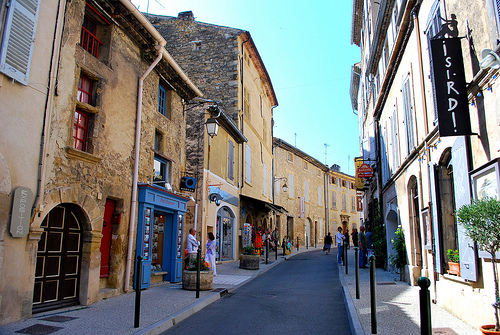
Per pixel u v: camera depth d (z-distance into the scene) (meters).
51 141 6.82
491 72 4.86
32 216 6.26
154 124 10.74
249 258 14.77
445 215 7.28
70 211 7.56
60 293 7.19
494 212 4.39
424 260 8.62
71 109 7.34
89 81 8.23
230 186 18.30
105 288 8.53
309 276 12.84
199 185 14.75
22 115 6.19
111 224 8.89
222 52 20.72
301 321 6.66
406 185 10.28
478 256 5.50
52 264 7.09
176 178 12.00
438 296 7.41
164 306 7.55
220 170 16.91
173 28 21.80
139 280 6.06
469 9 5.68
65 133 7.16
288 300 8.68
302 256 22.69
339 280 11.50
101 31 8.84
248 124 21.66
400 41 10.21
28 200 6.19
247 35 20.89
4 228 5.77
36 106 6.47
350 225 46.31
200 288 9.62
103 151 8.26
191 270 9.86
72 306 7.34
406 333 5.33
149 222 9.91
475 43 5.52
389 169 13.30
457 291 6.36
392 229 13.88
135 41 9.79
